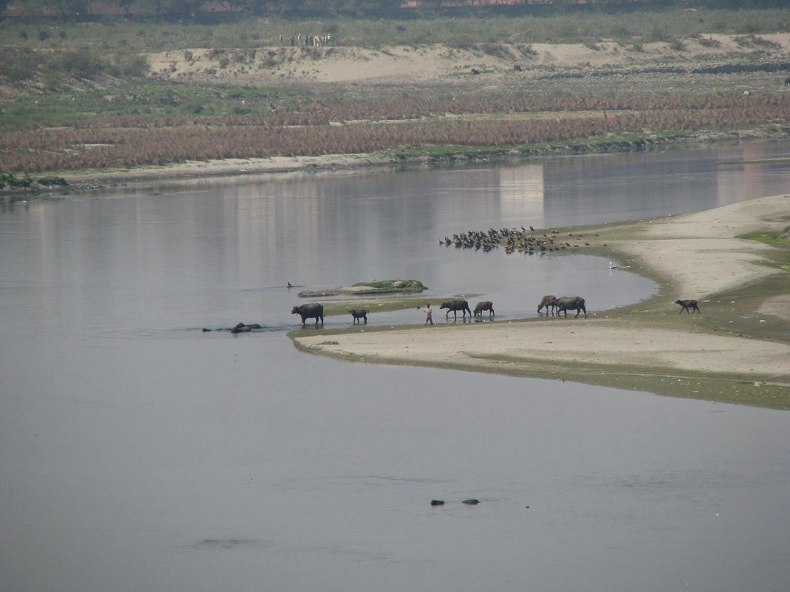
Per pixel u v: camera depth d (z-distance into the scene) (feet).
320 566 424.87
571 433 552.82
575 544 436.35
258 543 445.37
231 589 409.08
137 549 441.27
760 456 517.55
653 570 415.85
